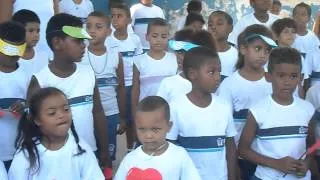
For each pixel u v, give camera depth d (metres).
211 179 2.99
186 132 2.96
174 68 4.47
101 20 4.40
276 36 4.84
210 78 2.94
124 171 2.63
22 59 3.89
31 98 2.58
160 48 4.45
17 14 3.94
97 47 4.42
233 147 3.11
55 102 2.53
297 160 2.97
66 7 6.27
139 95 4.48
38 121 2.55
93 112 3.42
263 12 5.69
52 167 2.54
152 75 4.44
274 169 3.04
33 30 3.93
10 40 3.19
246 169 3.62
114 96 4.55
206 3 9.16
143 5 6.88
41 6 5.05
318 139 3.35
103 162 3.47
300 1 9.04
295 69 3.01
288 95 3.07
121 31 5.58
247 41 3.59
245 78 3.61
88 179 2.61
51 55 4.16
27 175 2.52
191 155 2.98
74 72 3.29
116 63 4.55
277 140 3.06
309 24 8.07
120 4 5.76
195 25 5.64
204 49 3.03
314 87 3.75
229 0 9.17
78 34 3.21
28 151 2.52
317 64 4.99
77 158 2.58
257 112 3.09
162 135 2.60
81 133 3.25
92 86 3.34
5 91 3.24
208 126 2.96
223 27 4.66
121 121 4.67
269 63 3.12
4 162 3.21
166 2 8.95
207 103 3.00
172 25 8.97
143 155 2.62
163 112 2.59
